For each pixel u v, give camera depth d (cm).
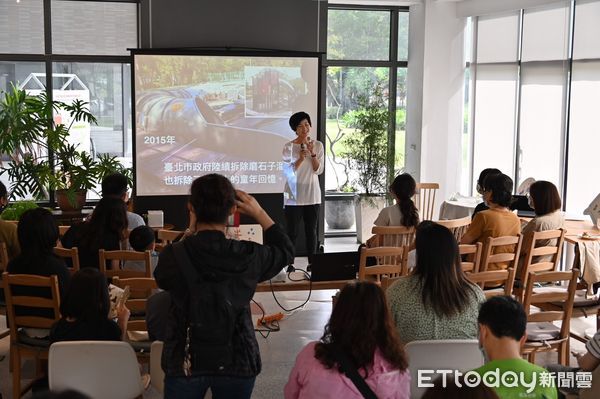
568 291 482
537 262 593
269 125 910
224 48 905
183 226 902
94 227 531
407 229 588
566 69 858
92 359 348
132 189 888
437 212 1048
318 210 829
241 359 288
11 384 508
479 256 533
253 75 899
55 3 902
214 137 898
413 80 1045
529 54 924
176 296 283
